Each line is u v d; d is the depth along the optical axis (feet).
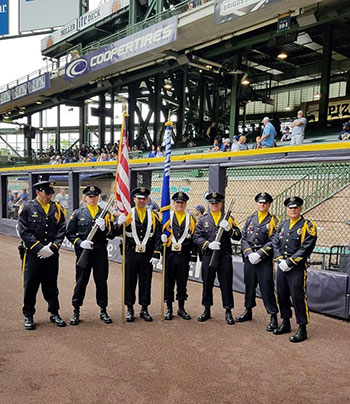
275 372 11.84
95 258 16.31
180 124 80.38
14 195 48.19
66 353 12.96
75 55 73.10
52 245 15.37
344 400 10.30
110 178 40.68
